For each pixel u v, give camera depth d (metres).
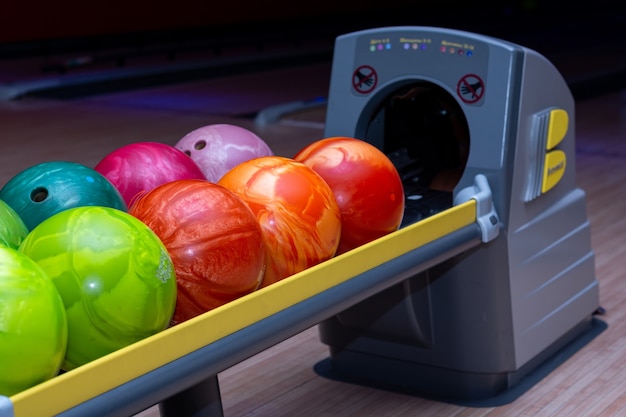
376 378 1.92
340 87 1.89
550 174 1.86
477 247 1.71
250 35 10.05
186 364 1.01
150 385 0.97
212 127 1.61
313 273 1.20
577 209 2.03
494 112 1.71
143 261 1.02
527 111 1.76
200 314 1.14
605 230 2.93
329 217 1.32
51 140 4.64
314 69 7.83
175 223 1.13
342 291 1.24
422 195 1.87
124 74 7.27
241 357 1.09
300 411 1.79
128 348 0.96
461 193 1.70
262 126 5.05
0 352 0.88
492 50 1.71
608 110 5.49
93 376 0.92
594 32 10.91
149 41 9.23
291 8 10.65
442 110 1.92
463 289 1.75
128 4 9.01
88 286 0.99
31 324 0.91
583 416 1.73
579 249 2.05
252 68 7.92
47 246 1.01
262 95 6.34
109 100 6.14
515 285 1.79
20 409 0.85
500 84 1.71
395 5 12.15
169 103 5.99
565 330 2.01
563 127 1.89
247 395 1.87
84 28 8.76
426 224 1.46
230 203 1.17
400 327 1.82
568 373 1.91
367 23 11.50
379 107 1.91
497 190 1.72
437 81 1.77
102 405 0.92
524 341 1.84
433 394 1.85
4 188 1.29
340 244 1.46
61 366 1.04
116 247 1.01
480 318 1.76
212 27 9.76
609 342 2.07
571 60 8.16
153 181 1.39
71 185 1.25
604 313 2.23
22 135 4.80
